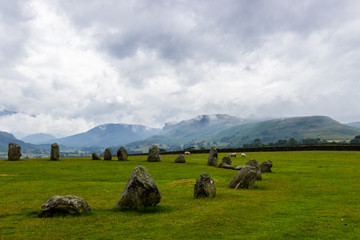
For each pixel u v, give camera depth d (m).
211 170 42.62
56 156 63.31
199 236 13.16
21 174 38.94
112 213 17.36
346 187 25.91
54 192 24.98
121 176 36.88
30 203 20.19
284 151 80.50
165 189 26.62
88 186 28.56
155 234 13.50
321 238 12.78
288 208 18.31
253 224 14.88
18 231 14.08
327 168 41.75
